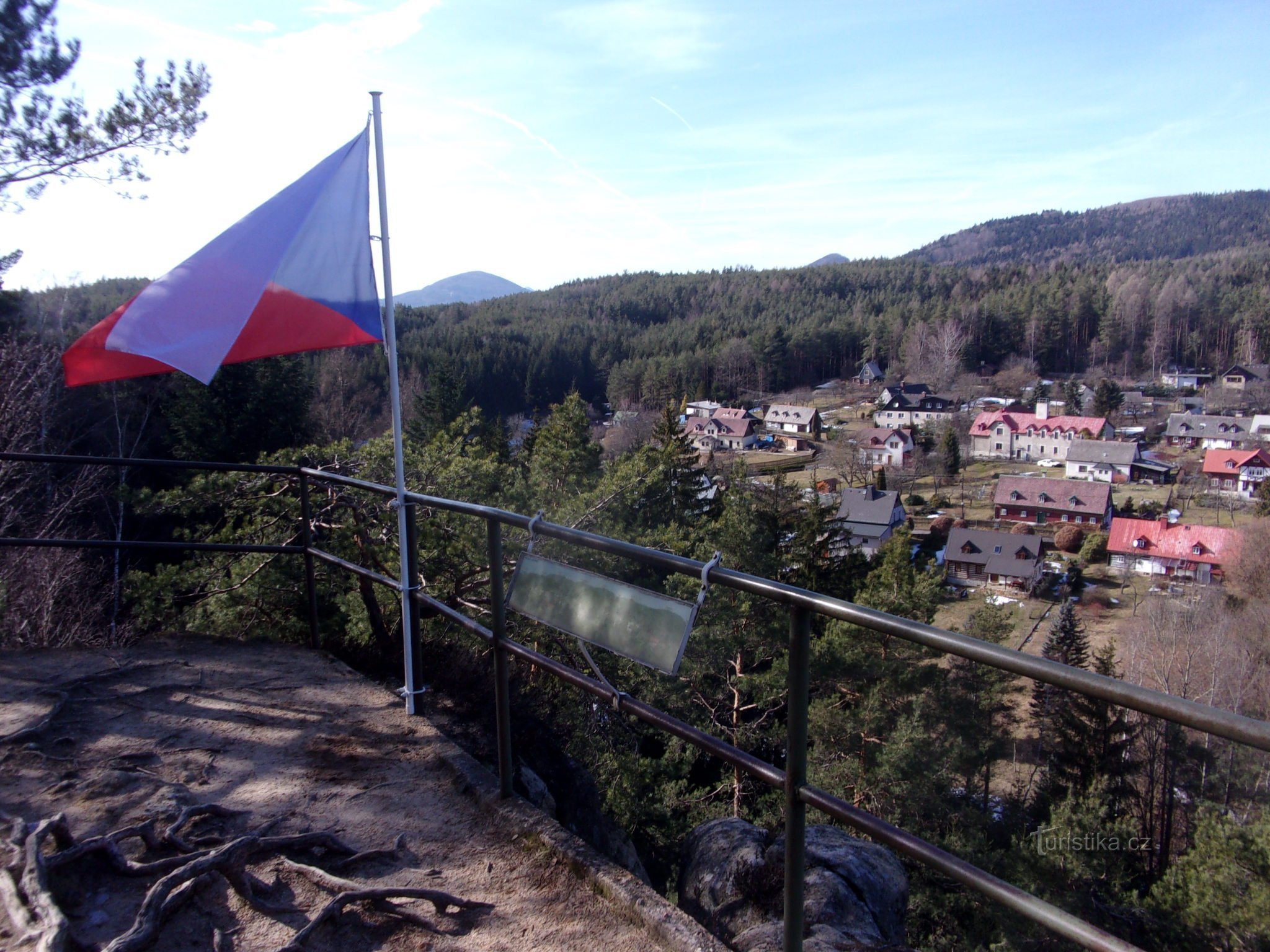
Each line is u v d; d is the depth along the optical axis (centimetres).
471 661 767
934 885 943
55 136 828
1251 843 498
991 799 1016
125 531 1880
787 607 193
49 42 829
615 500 1531
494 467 1259
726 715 1541
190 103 902
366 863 266
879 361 12300
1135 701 135
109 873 250
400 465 373
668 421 3181
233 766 326
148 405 2166
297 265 349
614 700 247
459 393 3662
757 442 8719
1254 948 484
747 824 464
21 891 229
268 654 450
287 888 249
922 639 165
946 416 9019
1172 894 531
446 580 966
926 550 5028
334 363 4103
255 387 2388
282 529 904
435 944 231
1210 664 1598
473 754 591
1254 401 9294
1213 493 6397
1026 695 1127
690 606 216
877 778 1141
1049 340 11950
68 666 417
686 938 225
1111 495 6141
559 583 265
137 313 307
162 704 379
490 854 275
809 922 342
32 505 1216
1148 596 3806
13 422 1159
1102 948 140
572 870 262
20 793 295
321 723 367
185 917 234
